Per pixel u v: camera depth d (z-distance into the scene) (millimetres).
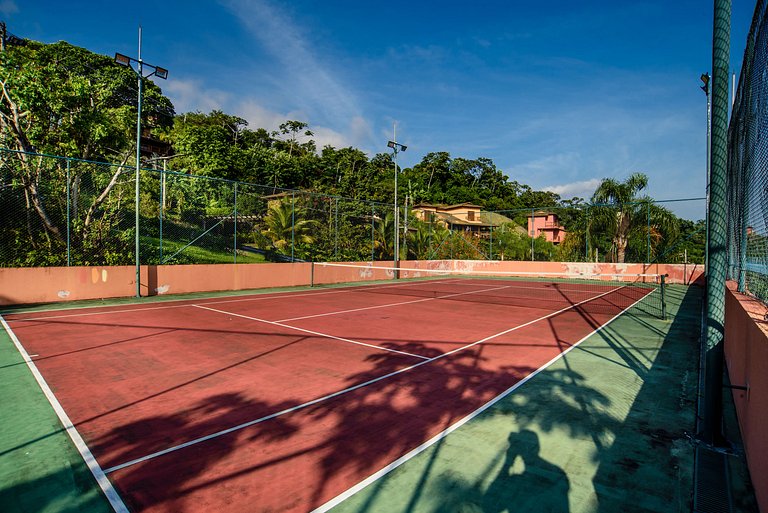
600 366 6961
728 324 6762
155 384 5934
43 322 10391
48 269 13359
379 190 50906
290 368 6734
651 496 3320
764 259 4211
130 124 19141
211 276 17328
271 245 20672
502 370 6695
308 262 21156
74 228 14977
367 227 24859
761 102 4262
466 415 4883
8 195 13922
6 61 15961
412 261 26703
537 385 5969
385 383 6023
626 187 25281
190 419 4758
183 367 6746
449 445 4137
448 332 9703
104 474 3596
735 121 7191
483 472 3643
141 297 15070
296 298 15961
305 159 55250
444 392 5660
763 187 4148
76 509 3117
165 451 4008
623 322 11305
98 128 17016
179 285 16391
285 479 3525
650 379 6285
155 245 17812
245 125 68375
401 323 10820
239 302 14531
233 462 3807
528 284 23125
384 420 4738
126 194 17641
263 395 5531
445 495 3301
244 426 4574
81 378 6176
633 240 25484
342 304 14398
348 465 3752
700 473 3664
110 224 16328
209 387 5828
